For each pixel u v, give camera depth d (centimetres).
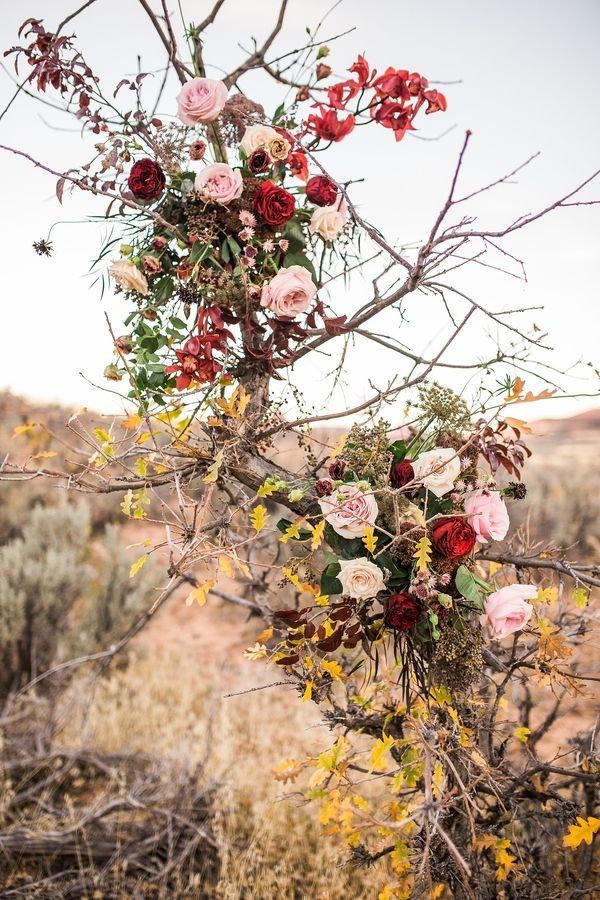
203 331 166
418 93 158
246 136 163
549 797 198
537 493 840
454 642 157
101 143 162
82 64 163
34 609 466
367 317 168
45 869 295
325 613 174
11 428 831
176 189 169
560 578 196
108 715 411
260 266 170
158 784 334
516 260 148
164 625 665
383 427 165
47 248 166
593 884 217
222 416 172
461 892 186
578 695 173
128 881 284
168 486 175
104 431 175
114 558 593
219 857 300
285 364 173
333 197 165
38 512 609
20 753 364
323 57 172
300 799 316
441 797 157
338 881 263
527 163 137
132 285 161
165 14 169
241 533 224
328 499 158
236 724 420
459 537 150
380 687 196
